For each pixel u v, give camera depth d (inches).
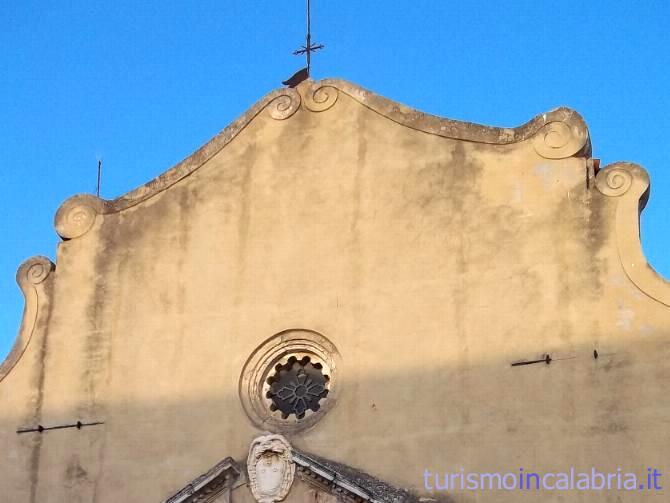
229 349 956.0
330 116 992.9
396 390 902.4
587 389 854.5
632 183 890.1
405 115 971.3
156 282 992.2
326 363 932.6
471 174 936.9
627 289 866.8
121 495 943.0
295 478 886.4
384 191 957.2
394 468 883.4
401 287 927.0
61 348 996.6
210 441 935.0
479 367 886.4
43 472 967.6
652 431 830.5
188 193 1008.2
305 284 954.1
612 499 828.0
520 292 893.8
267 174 994.1
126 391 968.9
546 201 908.6
